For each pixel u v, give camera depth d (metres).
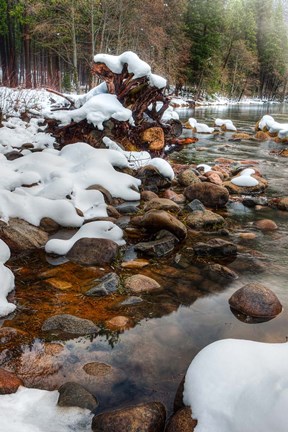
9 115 12.02
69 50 28.69
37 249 4.31
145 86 8.59
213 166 9.48
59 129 8.58
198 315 3.21
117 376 2.46
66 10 25.62
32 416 2.05
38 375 2.41
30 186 5.54
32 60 36.19
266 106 50.31
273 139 15.35
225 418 1.92
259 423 1.81
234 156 11.46
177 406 2.19
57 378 2.40
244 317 3.21
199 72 44.06
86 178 6.10
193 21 42.44
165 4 31.38
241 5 58.09
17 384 2.27
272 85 74.69
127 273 3.88
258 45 67.44
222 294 3.58
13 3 30.78
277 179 8.69
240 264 4.27
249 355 2.25
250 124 21.58
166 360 2.63
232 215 6.12
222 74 53.66
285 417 1.75
